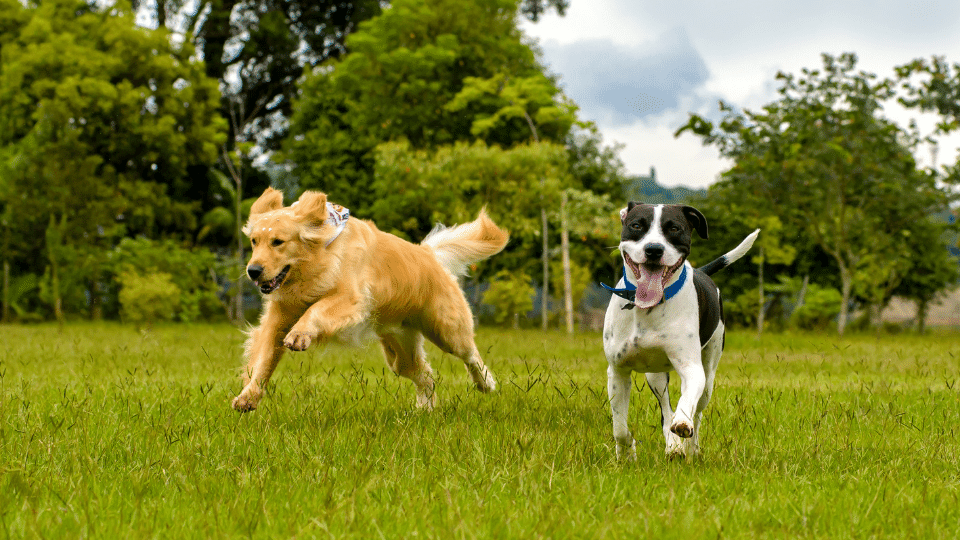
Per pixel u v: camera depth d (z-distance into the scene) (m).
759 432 5.71
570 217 23.86
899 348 15.82
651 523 3.44
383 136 29.69
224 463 4.52
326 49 38.56
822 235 23.34
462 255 7.70
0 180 25.61
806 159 21.50
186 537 3.26
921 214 23.02
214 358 11.44
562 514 3.53
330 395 7.36
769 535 3.41
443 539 3.21
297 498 3.79
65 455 4.65
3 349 13.31
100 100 29.34
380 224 28.17
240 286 29.55
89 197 25.28
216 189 35.66
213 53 37.28
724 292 35.16
